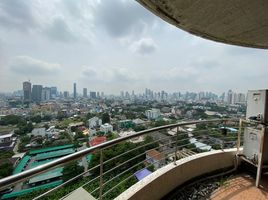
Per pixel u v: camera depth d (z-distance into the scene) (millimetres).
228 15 2330
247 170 3283
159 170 2576
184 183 2828
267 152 2832
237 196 2508
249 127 3078
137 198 2023
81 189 1355
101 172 1731
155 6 2221
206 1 2043
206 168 3137
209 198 2480
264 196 2498
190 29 2818
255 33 2824
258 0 1974
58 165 1166
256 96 2924
